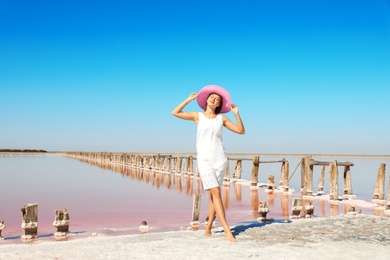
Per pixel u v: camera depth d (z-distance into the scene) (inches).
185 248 189.5
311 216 410.6
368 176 1209.4
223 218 213.3
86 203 542.3
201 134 219.1
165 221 406.3
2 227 311.6
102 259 168.7
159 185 814.5
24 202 548.4
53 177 1013.2
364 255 177.9
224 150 224.7
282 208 496.1
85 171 1279.5
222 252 180.7
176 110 223.0
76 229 362.6
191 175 1023.0
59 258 170.4
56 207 503.5
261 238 216.4
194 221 379.2
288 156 4864.7
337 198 571.2
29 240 313.1
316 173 1333.7
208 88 223.9
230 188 746.8
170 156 1200.2
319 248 190.4
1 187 746.8
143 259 168.1
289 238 216.2
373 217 302.7
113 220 411.5
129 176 1067.9
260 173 1365.7
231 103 227.1
